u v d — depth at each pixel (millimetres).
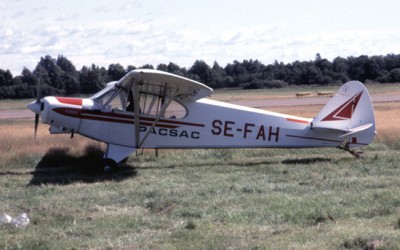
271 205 8500
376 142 16828
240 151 15609
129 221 7699
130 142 13742
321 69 97750
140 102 13688
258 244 6258
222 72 97750
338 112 14508
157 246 6406
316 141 14703
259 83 89688
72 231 7242
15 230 7371
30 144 15516
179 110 13977
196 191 10125
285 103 45250
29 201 9484
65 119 13430
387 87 77875
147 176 12453
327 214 7594
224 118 14281
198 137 14148
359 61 96875
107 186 11133
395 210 7727
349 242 6023
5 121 31219
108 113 13594
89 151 14781
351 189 9922
